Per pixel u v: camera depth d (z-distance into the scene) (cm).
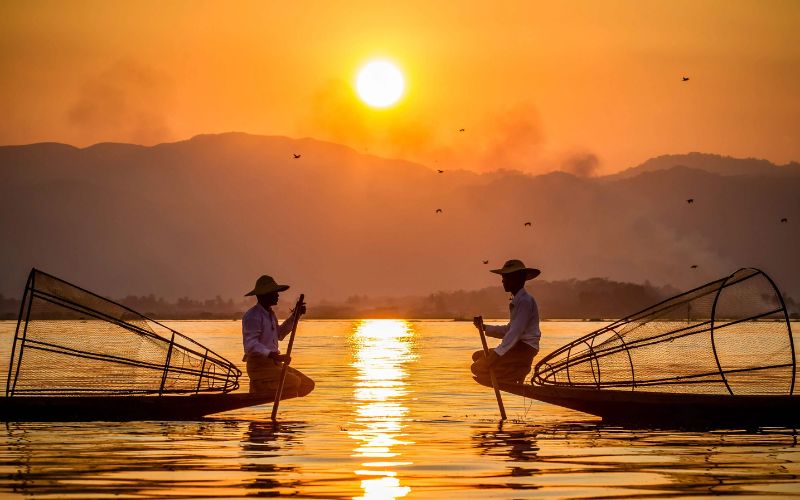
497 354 1845
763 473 1226
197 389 1891
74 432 1616
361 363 4422
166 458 1341
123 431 1633
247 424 1759
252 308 1877
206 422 1783
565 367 1944
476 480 1177
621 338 1906
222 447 1452
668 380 1861
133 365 1858
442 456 1367
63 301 1834
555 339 8756
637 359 1891
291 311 1900
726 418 1695
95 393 1842
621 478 1190
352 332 13400
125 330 1862
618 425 1756
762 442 1516
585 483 1155
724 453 1396
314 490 1112
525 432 1652
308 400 2333
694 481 1170
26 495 1075
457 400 2338
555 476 1205
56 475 1202
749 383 1855
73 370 1836
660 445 1484
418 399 2362
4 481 1159
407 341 8762
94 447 1445
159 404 1784
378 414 1967
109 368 1850
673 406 1711
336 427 1722
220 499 1058
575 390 1767
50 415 1758
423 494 1088
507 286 1873
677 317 1864
